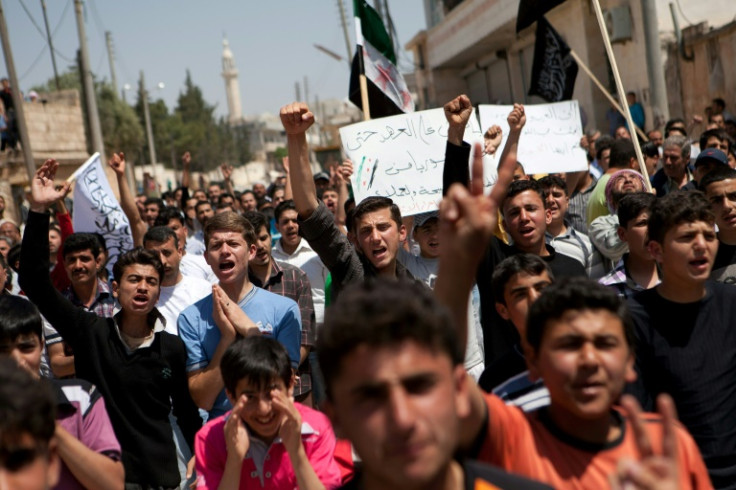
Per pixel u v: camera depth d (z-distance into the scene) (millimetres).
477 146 2191
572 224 9117
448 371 1739
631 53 22078
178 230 9805
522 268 3699
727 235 5078
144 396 4723
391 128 6992
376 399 1696
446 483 1860
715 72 19250
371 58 8070
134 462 4652
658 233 3613
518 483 1963
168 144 91062
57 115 32688
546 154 9320
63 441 3170
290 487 3879
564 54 10359
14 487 1860
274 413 3848
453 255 2137
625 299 3674
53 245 8484
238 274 5137
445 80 38062
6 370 1942
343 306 1750
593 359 2381
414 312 1719
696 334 3523
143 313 4828
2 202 12930
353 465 3912
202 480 3930
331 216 4863
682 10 20922
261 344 3879
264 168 112750
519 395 2951
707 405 3467
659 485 1724
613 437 2434
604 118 23422
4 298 3576
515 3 26500
